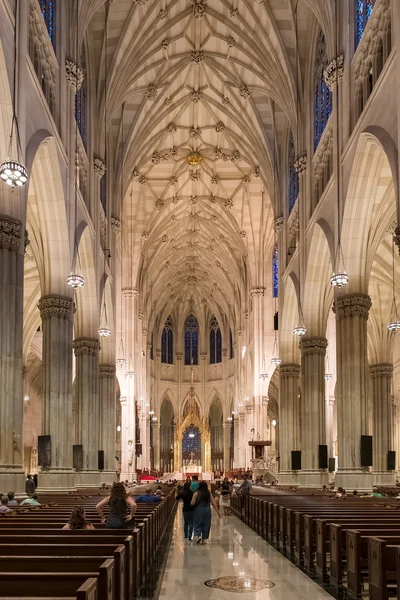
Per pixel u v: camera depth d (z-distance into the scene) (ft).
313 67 100.83
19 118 55.16
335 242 82.48
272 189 130.82
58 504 52.16
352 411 78.28
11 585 15.57
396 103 60.03
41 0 70.28
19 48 56.03
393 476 136.05
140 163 143.33
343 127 79.36
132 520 35.94
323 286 102.42
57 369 76.28
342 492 74.54
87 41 97.96
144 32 107.04
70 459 76.18
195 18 110.93
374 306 137.69
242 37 110.42
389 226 94.27
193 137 144.46
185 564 40.93
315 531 38.63
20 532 27.07
